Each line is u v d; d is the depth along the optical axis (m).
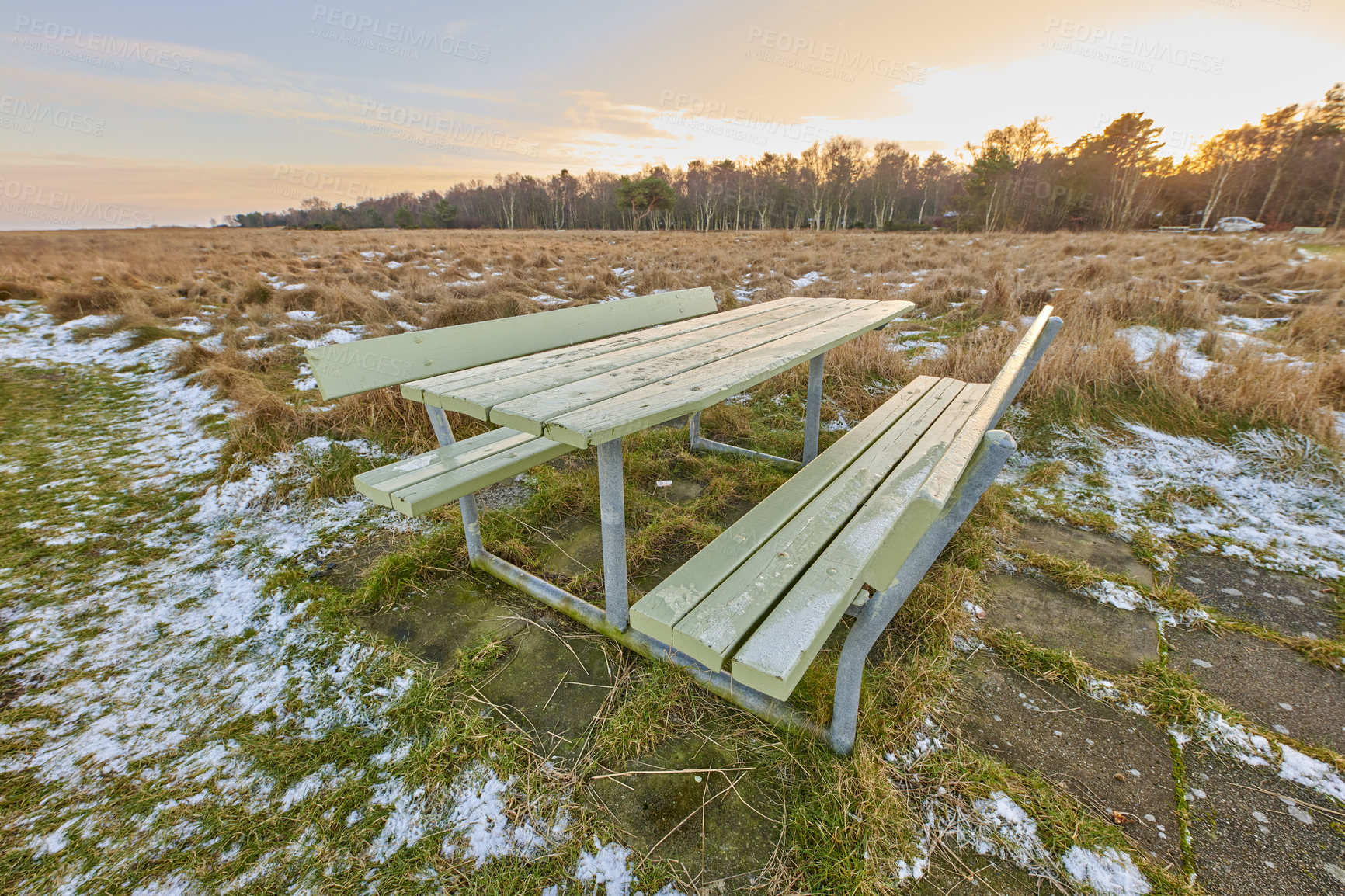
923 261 11.20
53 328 6.09
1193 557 2.46
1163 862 1.26
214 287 8.27
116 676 1.83
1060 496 3.00
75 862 1.28
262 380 4.60
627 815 1.38
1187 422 3.50
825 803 1.38
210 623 2.09
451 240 21.03
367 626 2.06
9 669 1.84
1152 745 1.56
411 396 1.87
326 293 7.35
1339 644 1.90
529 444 2.29
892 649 1.91
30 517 2.75
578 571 2.37
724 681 1.70
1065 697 1.72
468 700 1.71
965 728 1.62
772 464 3.38
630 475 3.22
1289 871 1.24
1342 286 6.48
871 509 1.72
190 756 1.55
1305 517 2.71
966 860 1.28
